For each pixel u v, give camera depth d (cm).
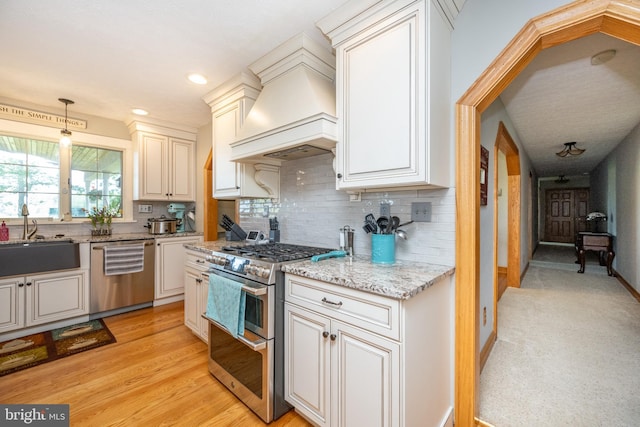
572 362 221
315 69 198
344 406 130
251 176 252
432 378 137
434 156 139
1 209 288
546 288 429
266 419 155
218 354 192
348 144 162
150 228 360
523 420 160
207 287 224
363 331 123
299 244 244
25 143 300
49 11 159
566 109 301
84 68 224
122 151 364
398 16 141
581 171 757
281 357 161
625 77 230
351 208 207
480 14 150
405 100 138
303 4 157
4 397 173
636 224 383
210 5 157
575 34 132
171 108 312
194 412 163
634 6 112
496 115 257
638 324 294
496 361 223
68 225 321
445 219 161
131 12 161
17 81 246
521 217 461
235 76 237
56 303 270
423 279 128
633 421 158
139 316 307
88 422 154
